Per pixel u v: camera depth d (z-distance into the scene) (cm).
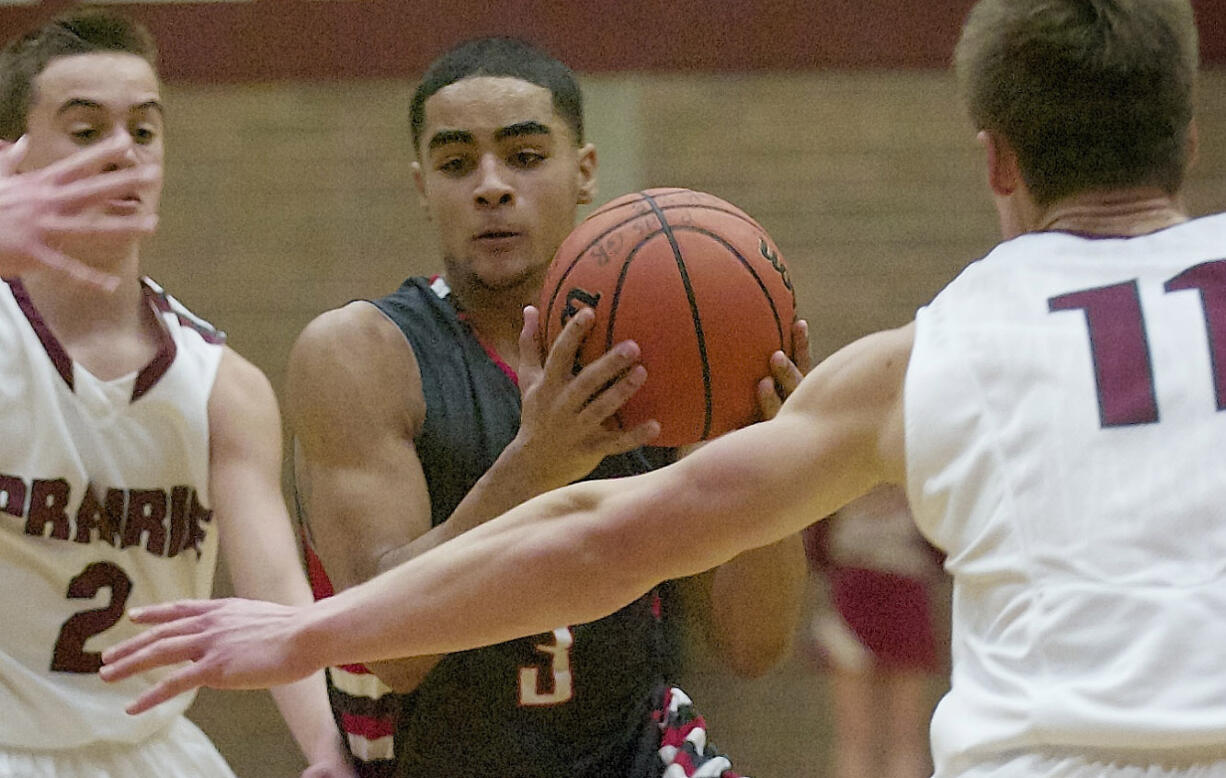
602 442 887
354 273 2267
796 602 1081
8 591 1036
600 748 1035
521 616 683
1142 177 662
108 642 1072
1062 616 582
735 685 2084
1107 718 562
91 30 1088
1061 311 631
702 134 2228
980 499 611
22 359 1046
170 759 1106
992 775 588
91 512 1059
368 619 691
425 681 1008
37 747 1038
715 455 664
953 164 2212
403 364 1020
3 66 1082
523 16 2212
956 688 623
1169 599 571
